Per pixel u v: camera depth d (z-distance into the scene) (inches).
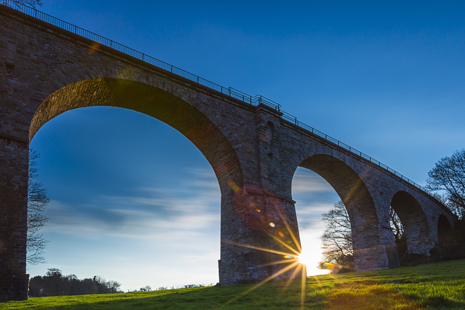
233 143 991.0
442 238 2063.2
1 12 695.7
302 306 391.2
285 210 1034.1
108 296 756.0
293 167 1141.7
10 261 575.5
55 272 2815.0
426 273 729.6
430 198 1961.1
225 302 511.5
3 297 553.9
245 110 1073.5
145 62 859.4
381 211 1492.4
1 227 582.6
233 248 957.2
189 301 559.8
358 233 1504.7
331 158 1344.7
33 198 1035.9
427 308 311.0
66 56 752.3
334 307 363.6
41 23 735.1
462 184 1871.3
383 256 1398.9
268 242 946.7
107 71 800.9
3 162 615.5
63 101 777.6
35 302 561.0
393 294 385.1
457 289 391.5
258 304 440.8
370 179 1504.7
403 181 1737.2
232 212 993.5
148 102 913.5
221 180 1063.6
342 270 1686.8
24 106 668.7
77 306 520.4
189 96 935.7
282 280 928.9
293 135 1193.4
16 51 692.1
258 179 1014.4
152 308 483.2
